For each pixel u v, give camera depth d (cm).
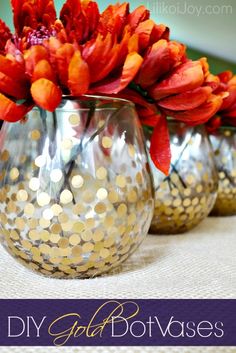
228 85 44
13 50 27
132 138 30
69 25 29
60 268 29
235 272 32
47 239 28
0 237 31
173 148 41
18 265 33
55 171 28
